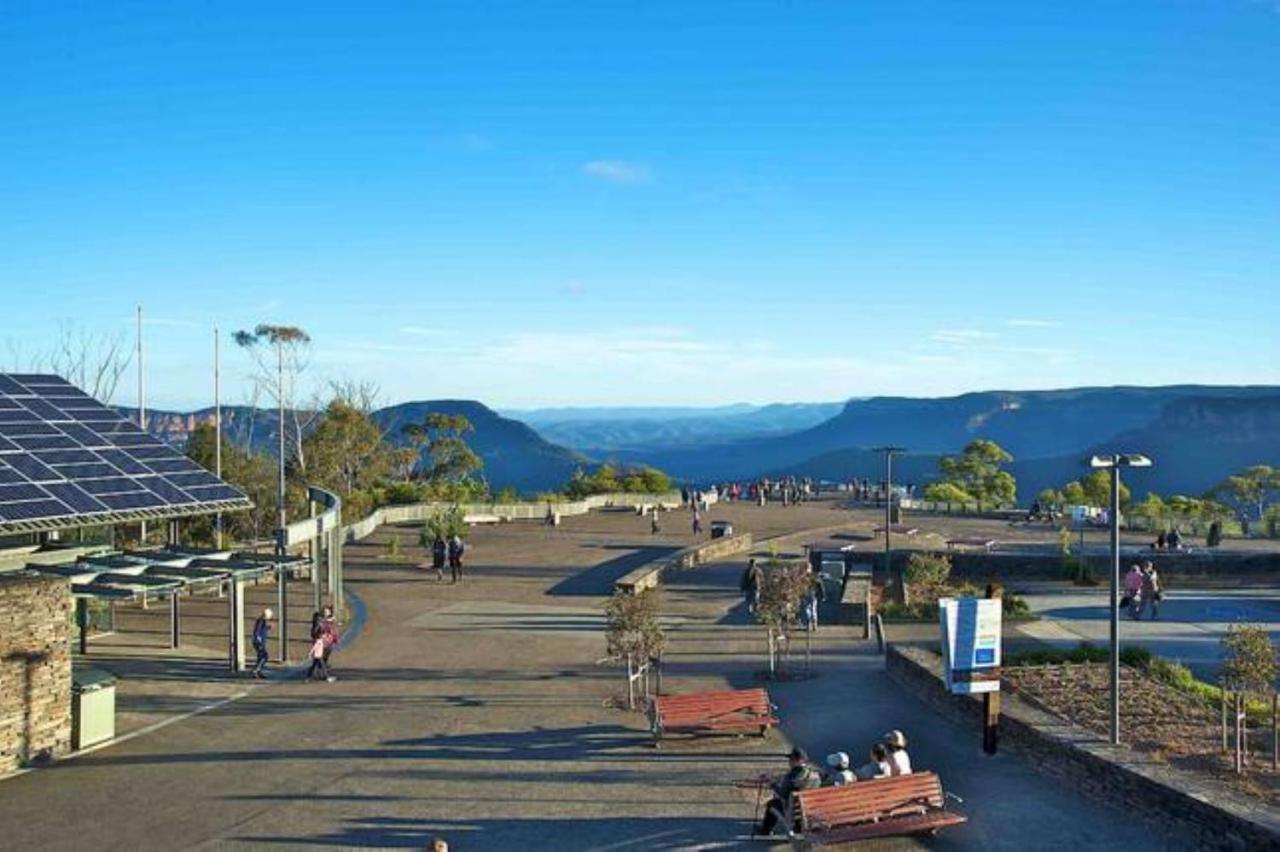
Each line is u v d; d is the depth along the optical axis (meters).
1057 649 26.06
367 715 21.48
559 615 31.92
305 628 30.16
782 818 15.02
